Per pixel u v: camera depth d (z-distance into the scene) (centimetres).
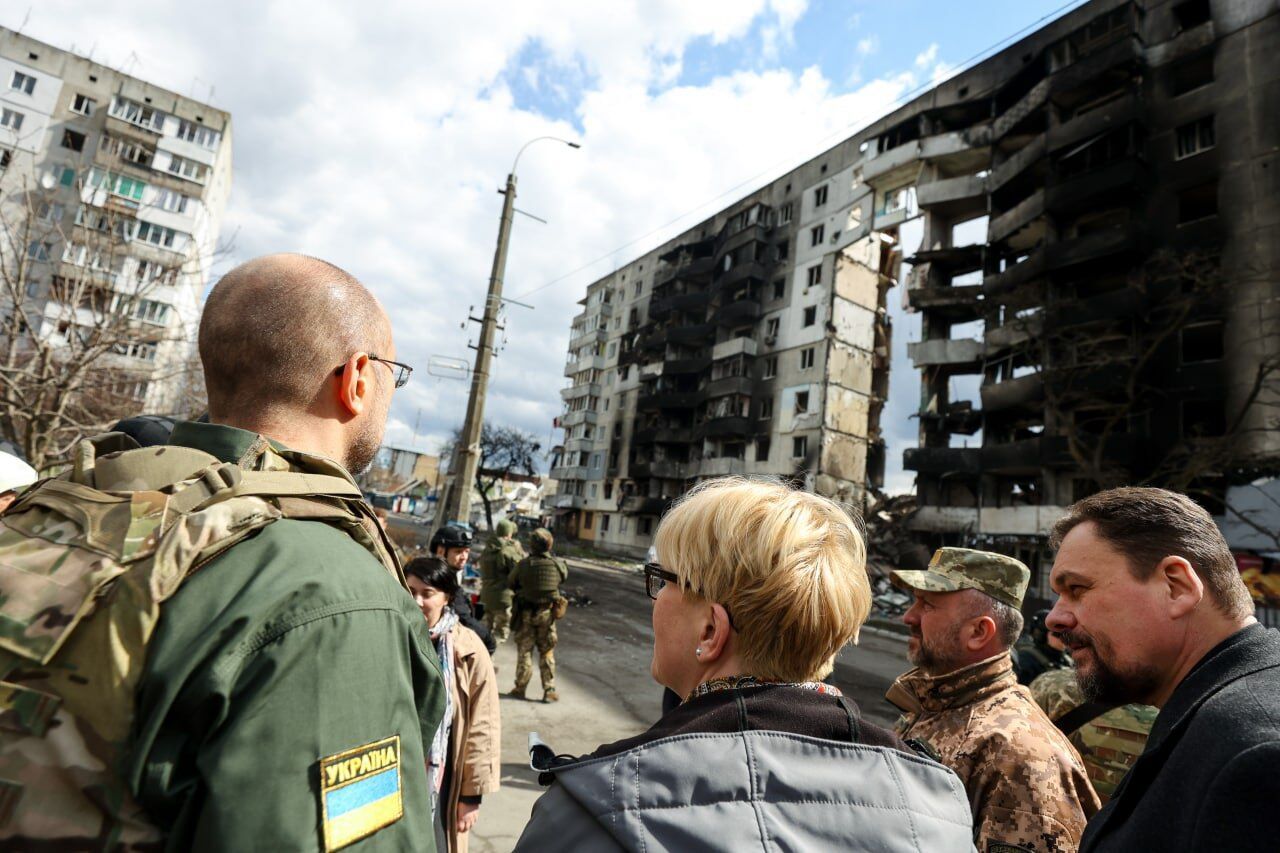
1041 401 2147
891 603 1972
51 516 81
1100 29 2253
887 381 3588
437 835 246
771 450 3344
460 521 937
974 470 2308
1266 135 1816
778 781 79
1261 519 1577
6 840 63
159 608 74
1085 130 2131
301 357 105
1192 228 1908
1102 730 200
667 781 78
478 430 970
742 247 3809
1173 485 1590
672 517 109
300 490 92
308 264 115
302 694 74
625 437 4612
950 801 89
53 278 947
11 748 66
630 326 4809
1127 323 1933
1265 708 95
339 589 83
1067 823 141
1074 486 2052
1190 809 94
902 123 2914
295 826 69
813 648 95
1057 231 2239
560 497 5050
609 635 1165
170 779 68
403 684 87
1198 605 120
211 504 83
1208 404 1788
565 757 92
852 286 3344
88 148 3588
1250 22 1900
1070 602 135
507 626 800
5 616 70
